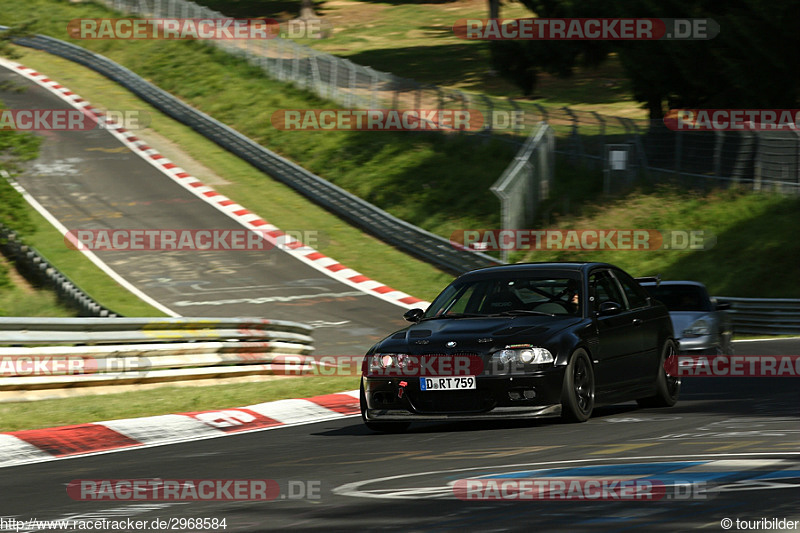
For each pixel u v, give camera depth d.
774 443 24.08
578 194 121.06
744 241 103.12
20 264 98.19
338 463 24.73
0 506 20.94
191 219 120.19
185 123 161.50
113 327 47.00
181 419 36.00
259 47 178.38
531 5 150.12
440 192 127.00
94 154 144.25
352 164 139.12
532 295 33.31
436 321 33.03
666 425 29.50
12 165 96.38
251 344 54.41
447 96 144.62
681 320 51.09
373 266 107.38
